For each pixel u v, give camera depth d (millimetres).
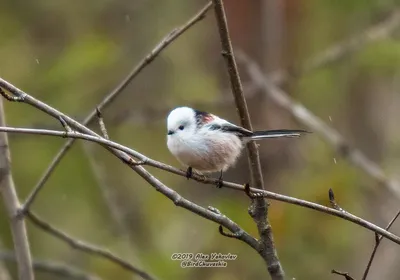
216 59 15328
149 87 15070
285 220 12445
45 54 14477
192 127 7598
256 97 14383
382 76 14570
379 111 15008
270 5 14375
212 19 15398
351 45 13148
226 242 12961
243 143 7641
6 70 13891
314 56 14281
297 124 14289
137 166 6258
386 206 13508
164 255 12648
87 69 13422
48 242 13359
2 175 7641
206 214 6430
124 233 11859
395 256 13211
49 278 12906
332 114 14844
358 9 13562
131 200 13930
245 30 14906
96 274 12703
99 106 7375
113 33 15328
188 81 15047
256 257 12836
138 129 14539
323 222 12516
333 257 12750
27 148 13023
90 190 13023
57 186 12961
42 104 6090
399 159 14719
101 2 15336
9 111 12977
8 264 13234
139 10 15477
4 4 14867
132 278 12516
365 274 6137
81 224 13234
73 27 15141
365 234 13305
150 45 15312
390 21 13484
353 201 13031
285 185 13633
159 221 13742
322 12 14031
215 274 12648
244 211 12344
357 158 11906
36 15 14977
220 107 14164
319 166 13531
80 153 12984
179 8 15562
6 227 13000
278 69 14312
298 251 12586
